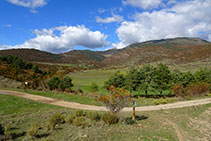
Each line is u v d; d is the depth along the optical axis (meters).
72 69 100.19
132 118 13.55
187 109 17.25
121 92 12.60
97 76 74.75
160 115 15.05
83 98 24.97
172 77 34.69
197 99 24.77
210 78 37.25
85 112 15.47
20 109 16.84
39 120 12.62
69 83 33.56
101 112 16.17
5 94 23.94
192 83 34.53
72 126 10.82
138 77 32.88
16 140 8.38
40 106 18.75
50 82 33.75
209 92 32.06
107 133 9.04
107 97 12.66
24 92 27.41
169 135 9.32
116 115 12.03
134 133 9.32
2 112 15.23
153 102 22.11
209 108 17.62
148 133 9.45
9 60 71.88
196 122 12.45
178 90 30.83
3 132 9.32
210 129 10.73
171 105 19.97
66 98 24.36
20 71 55.59
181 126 11.38
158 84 32.50
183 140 8.66
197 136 9.37
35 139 8.41
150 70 34.16
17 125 11.27
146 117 14.20
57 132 9.53
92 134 8.77
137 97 30.81
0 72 46.25
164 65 34.34
